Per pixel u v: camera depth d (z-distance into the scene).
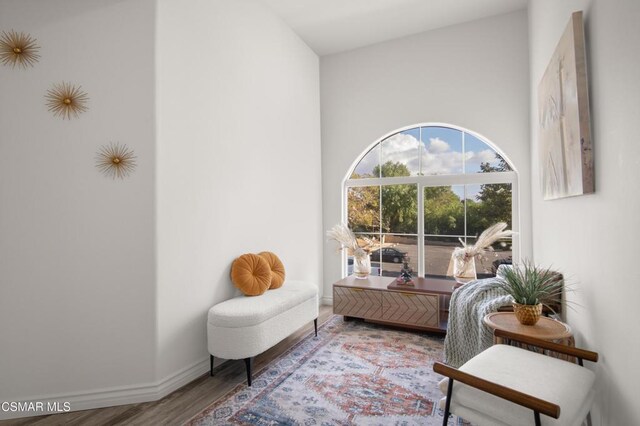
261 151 3.37
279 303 2.74
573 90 1.71
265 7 3.49
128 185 2.24
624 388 1.34
